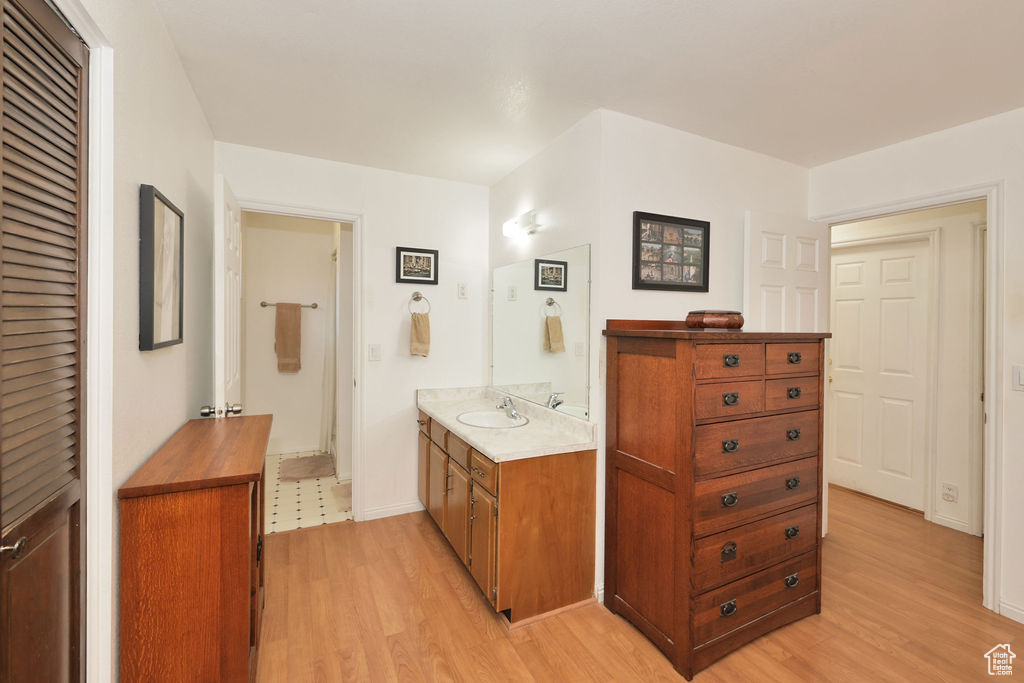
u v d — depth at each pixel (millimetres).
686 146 2441
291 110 2242
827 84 1970
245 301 4398
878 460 3557
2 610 769
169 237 1579
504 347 3141
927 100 2094
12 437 802
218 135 2535
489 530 2053
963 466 3045
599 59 1807
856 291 3691
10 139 792
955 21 1549
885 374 3512
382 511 3131
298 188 2809
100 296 1104
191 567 1239
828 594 2293
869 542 2861
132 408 1278
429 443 2951
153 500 1205
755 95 2068
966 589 2338
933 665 1804
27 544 835
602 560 2246
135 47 1299
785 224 2707
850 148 2670
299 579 2373
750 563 1907
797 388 2041
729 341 1822
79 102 1039
